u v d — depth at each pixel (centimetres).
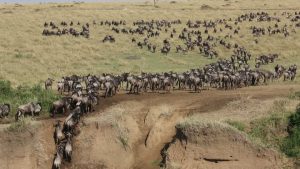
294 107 4362
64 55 9050
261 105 4453
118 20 13350
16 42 9938
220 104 4603
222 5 17988
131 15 14088
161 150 4209
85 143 4178
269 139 4062
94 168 4084
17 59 8419
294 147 3981
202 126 4031
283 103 4453
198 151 4000
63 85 5531
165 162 4031
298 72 7456
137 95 5175
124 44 10419
